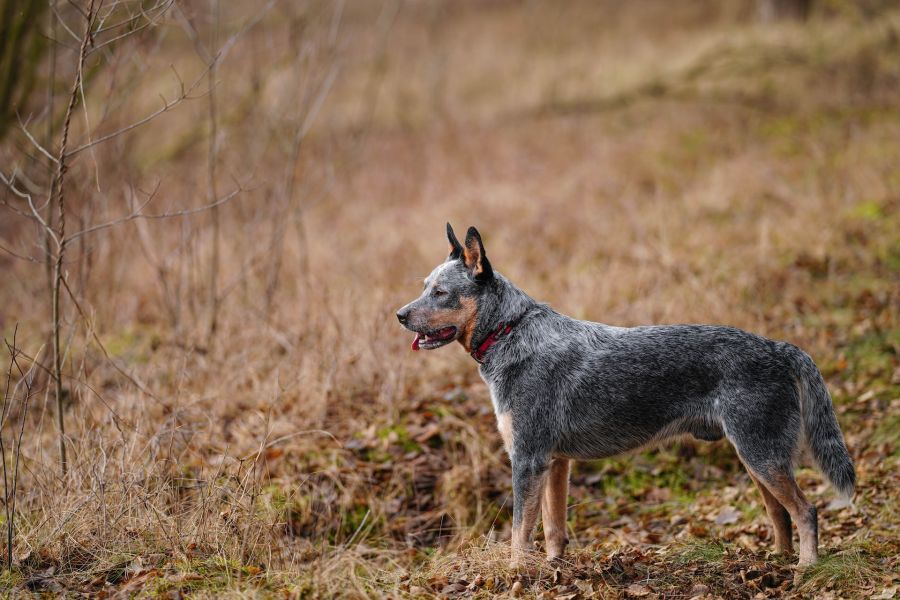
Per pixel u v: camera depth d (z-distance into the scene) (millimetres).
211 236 16297
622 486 9695
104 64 13078
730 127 22266
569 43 33906
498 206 18531
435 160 22656
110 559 7164
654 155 21125
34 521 7707
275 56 15672
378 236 17234
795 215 15906
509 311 7594
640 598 6727
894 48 24438
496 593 6980
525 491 7297
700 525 8484
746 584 6844
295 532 8656
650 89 26266
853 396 10492
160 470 8305
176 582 6777
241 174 15867
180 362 11023
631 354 7258
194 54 22172
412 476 9406
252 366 11070
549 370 7359
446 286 7551
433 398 10789
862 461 9250
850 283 13188
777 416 6867
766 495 7398
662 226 15594
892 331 11633
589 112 26016
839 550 7312
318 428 9938
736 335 7137
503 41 35625
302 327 12148
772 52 25891
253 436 9656
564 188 19391
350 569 6988
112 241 13836
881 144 18750
